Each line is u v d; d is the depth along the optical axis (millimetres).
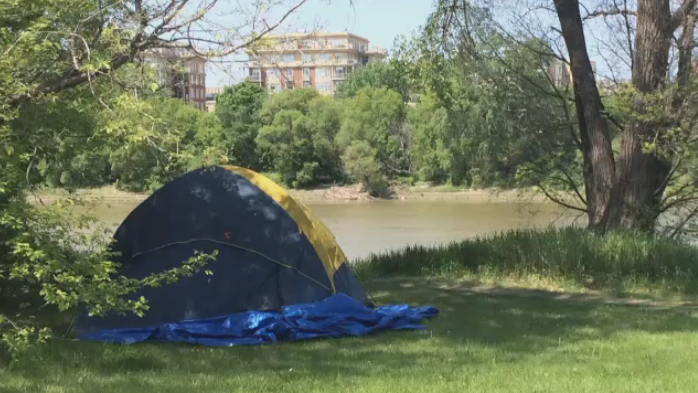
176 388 5855
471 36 16844
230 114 52000
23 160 6410
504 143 18000
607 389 5695
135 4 6945
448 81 17562
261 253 8461
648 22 13984
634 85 14008
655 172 14609
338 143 54781
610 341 7910
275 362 6922
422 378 6180
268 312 8273
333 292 8594
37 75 6688
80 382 6059
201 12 7012
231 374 6410
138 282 6340
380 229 30875
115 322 8172
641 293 11555
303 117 55094
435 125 51000
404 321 8844
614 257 12484
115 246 8578
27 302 8820
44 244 5832
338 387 5867
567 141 17594
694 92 13172
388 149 55969
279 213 8641
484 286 12383
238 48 7262
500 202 42938
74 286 5758
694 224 14742
